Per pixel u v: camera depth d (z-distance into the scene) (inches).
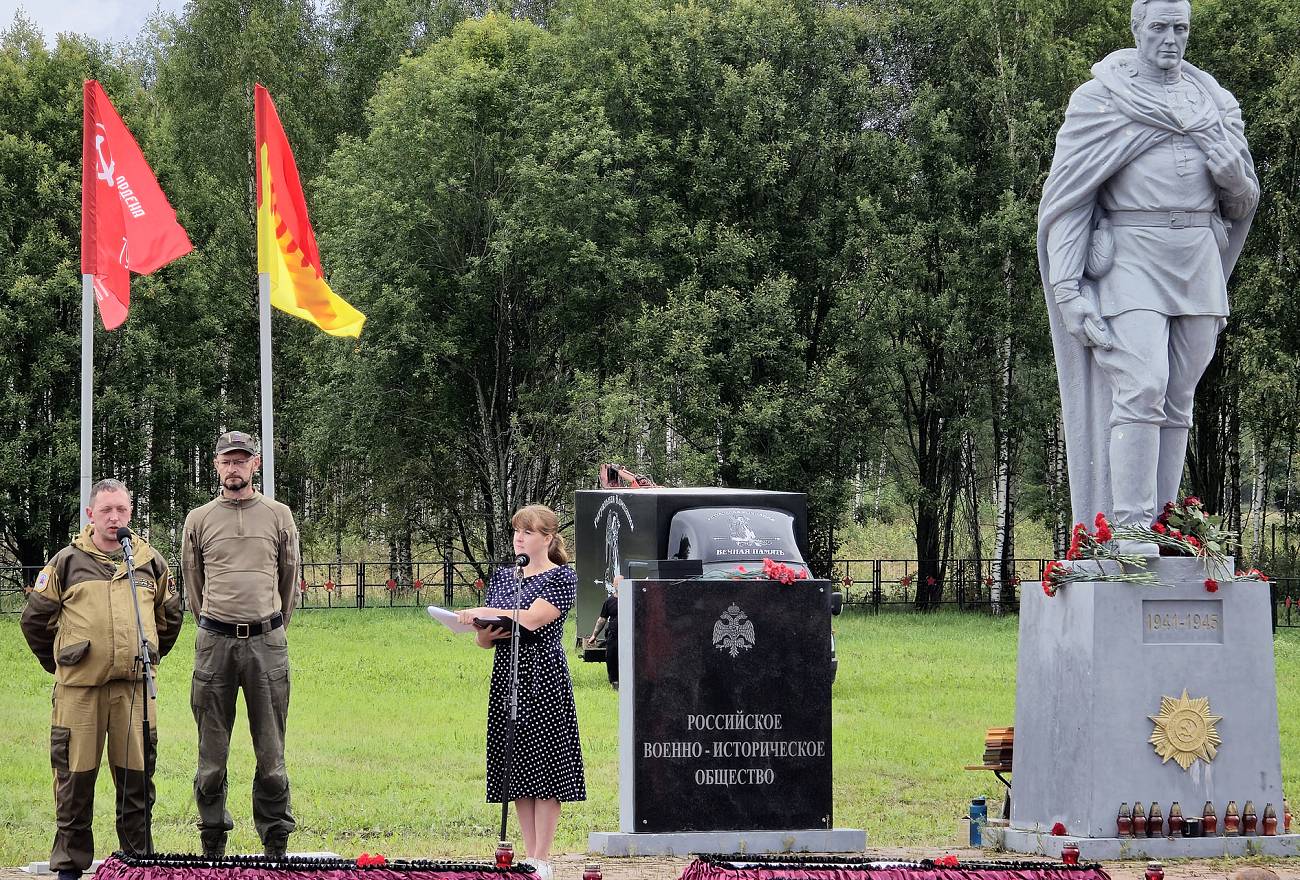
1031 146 1536.7
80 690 348.2
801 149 1605.6
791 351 1542.8
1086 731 398.3
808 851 401.1
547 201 1525.6
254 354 1818.4
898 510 2082.9
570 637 1219.9
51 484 1561.3
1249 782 405.4
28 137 1574.8
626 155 1578.5
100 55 1679.4
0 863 392.5
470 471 1731.1
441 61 1659.7
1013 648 1103.0
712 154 1594.5
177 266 1668.3
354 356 1567.4
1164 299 418.9
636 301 1604.3
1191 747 401.4
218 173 1797.5
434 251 1608.0
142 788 355.3
